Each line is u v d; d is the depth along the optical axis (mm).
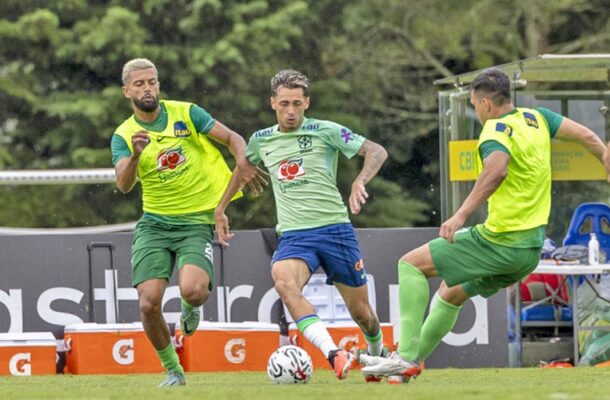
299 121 28625
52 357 37844
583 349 41719
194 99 100188
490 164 26203
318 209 28484
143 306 28688
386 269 41281
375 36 106875
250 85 100938
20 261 39469
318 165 28516
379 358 27719
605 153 27812
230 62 99375
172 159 29125
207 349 38531
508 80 27297
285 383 28438
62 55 100000
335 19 104938
